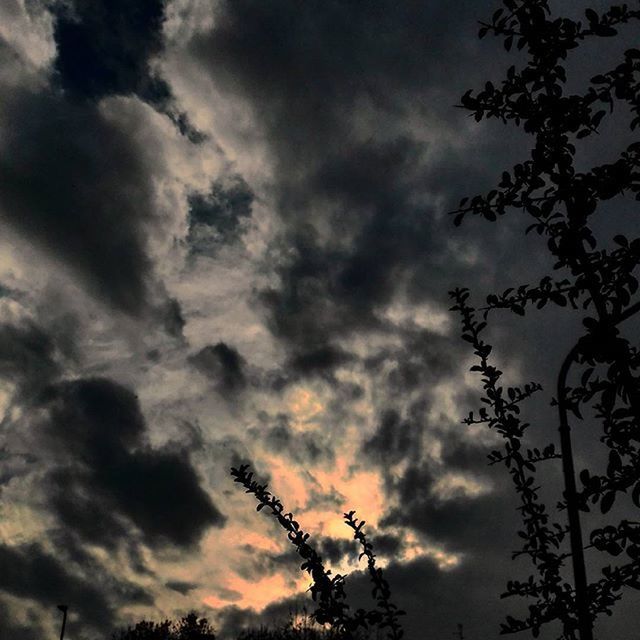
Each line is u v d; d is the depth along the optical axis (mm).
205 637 55875
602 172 5379
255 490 6973
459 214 5992
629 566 5828
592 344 5277
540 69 5734
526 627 6477
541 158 5637
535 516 6930
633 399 5164
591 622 6039
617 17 5547
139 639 52625
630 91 5406
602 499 5320
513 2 5797
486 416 7262
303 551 6855
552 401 6734
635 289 5238
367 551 7094
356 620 6566
